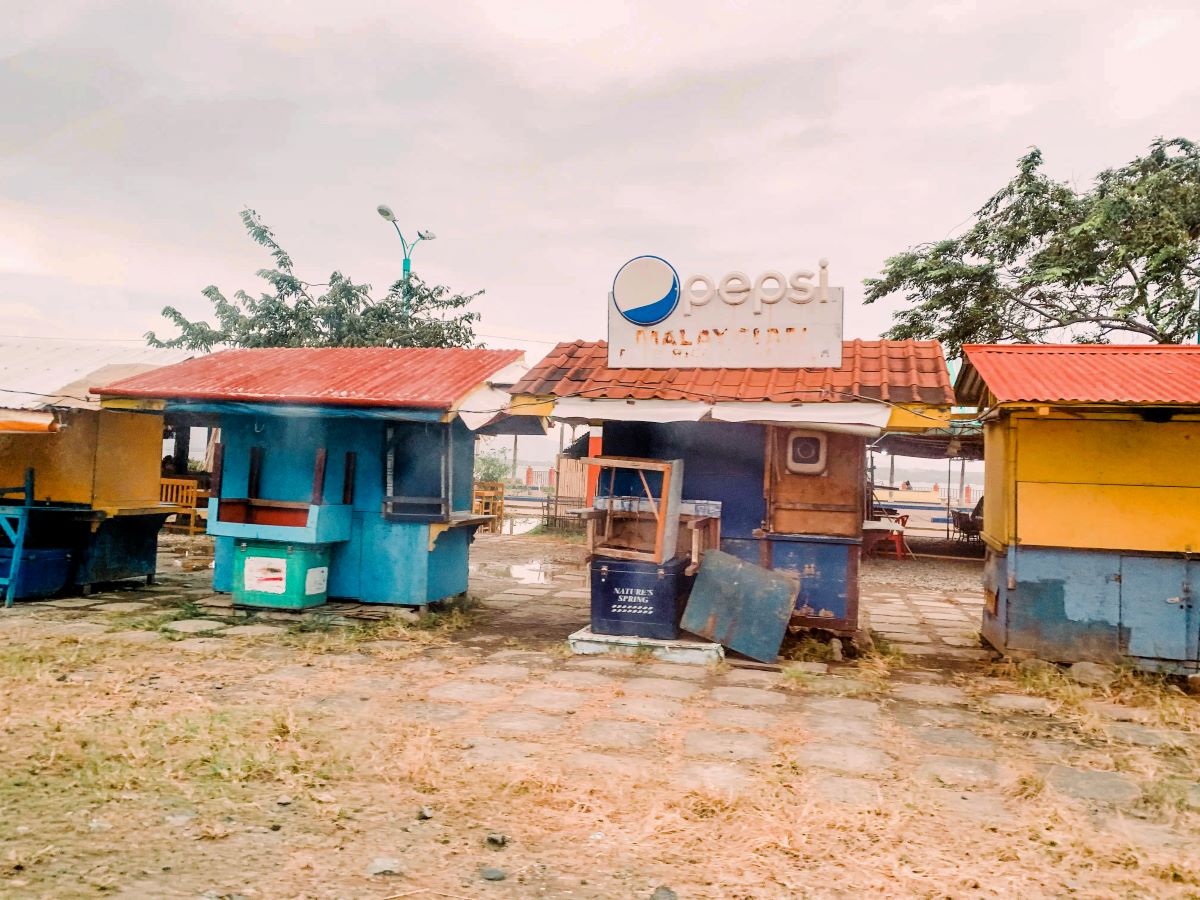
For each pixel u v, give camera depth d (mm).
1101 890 3484
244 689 6289
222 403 9180
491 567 14414
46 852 3520
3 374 11406
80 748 4797
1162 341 17375
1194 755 5367
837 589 8250
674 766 4910
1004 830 4082
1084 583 7438
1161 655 7234
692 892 3398
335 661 7254
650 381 8523
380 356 10828
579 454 13016
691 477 8711
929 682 7207
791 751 5234
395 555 9414
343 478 9562
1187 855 3840
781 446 8492
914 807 4352
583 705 6152
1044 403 7062
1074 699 6531
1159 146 18266
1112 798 4582
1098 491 7449
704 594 7867
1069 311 18719
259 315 20281
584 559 8172
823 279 8414
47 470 10117
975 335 18562
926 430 7605
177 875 3391
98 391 9484
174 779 4410
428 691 6414
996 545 8086
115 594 10219
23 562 9391
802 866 3658
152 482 10969
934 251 18719
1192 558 7211
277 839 3771
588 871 3566
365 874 3469
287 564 9047
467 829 3957
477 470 31078
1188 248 16547
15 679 6246
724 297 8680
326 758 4773
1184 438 7293
